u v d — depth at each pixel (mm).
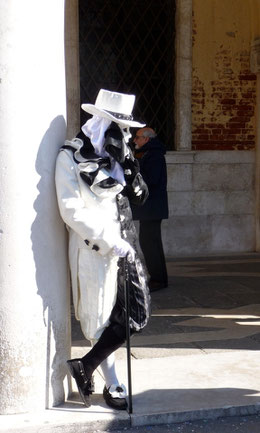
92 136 4113
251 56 10148
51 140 4172
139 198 4336
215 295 7516
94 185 4047
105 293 4164
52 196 4188
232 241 10359
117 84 9977
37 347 4180
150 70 10070
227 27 10109
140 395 4559
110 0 9859
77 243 4191
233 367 5148
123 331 4195
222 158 10227
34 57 4066
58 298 4273
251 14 10094
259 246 10391
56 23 4168
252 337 5938
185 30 9914
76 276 4207
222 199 10273
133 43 9984
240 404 4418
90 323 4199
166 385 4754
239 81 10227
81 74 9812
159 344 5742
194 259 9906
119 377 4910
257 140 10273
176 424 4289
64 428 4090
